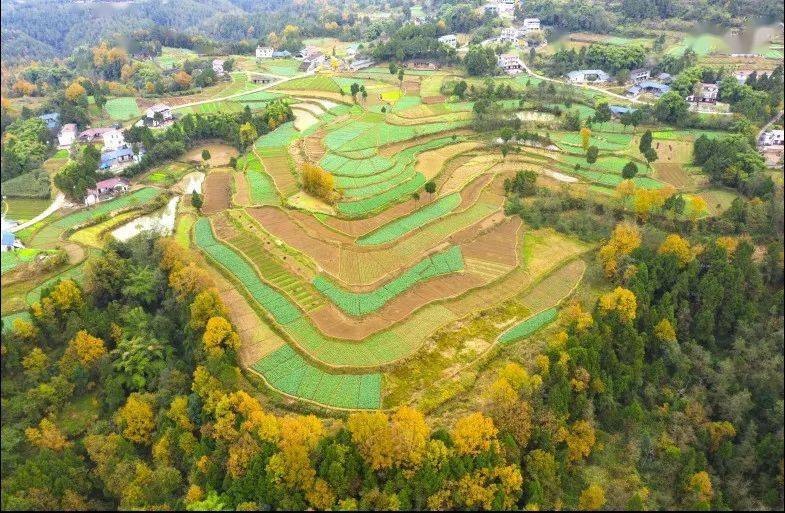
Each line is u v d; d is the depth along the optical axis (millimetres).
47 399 96875
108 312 110562
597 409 96125
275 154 194375
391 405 93250
